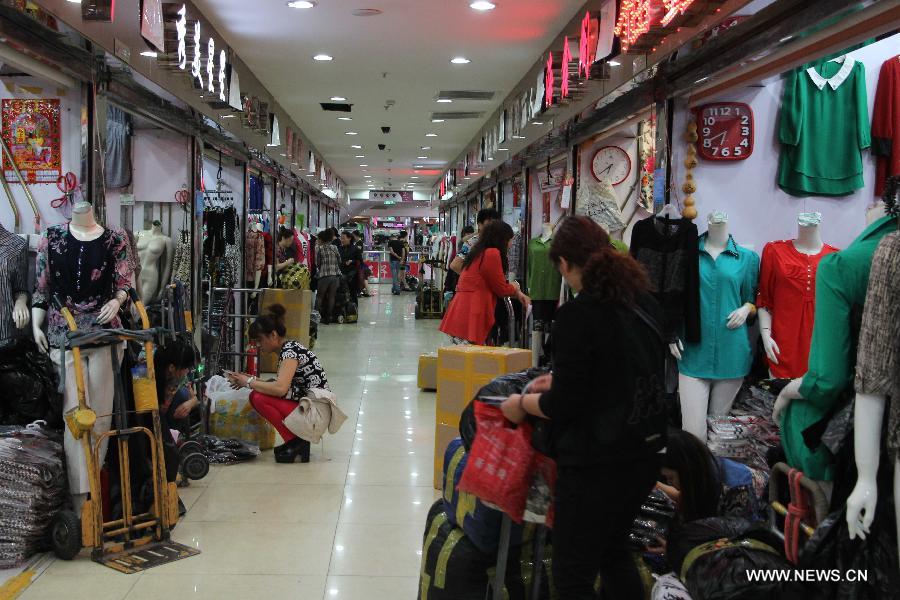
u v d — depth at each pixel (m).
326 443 5.60
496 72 8.55
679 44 4.02
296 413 4.99
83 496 3.77
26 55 3.78
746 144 4.48
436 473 4.59
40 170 4.46
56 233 3.95
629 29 4.59
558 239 2.27
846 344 2.22
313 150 16.14
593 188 6.12
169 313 5.03
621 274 2.15
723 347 4.00
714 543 2.44
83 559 3.52
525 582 2.71
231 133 7.70
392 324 13.45
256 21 6.67
